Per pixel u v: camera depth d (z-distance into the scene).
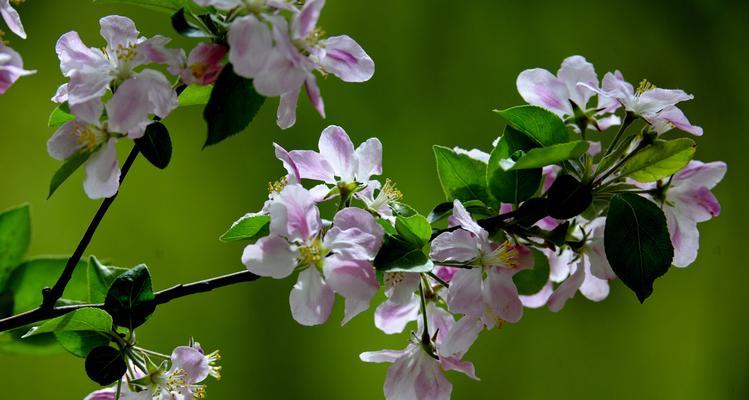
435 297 1.52
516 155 1.50
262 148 2.59
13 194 2.42
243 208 2.57
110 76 1.46
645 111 1.50
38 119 2.46
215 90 1.44
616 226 1.48
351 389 2.55
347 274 1.45
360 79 1.47
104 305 1.48
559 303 1.51
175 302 2.50
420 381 1.49
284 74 1.43
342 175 1.50
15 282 1.56
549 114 1.50
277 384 2.53
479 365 2.66
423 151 2.65
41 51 2.47
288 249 1.45
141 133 1.45
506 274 1.48
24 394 2.37
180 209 2.53
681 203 1.51
